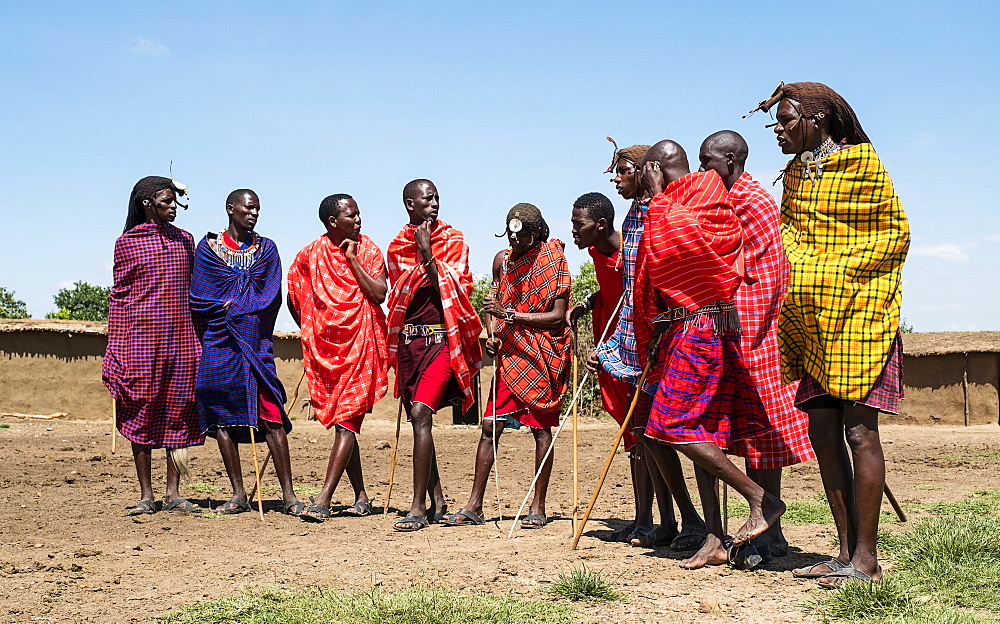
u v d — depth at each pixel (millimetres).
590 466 13391
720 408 5863
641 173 6406
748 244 5922
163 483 10969
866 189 5344
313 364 8727
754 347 5871
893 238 5320
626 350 6672
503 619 4664
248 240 9109
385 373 8867
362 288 8711
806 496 9820
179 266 8898
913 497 9578
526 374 8102
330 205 8742
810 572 5594
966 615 4664
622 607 5023
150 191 8852
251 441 8859
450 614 4719
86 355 21438
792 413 5961
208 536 7434
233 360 8789
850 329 5301
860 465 5344
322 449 16266
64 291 56062
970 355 24766
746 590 5395
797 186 5578
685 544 6648
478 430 21016
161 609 5051
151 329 8781
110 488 10430
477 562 6215
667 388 5828
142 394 8742
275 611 4848
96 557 6508
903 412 25531
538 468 8117
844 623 4664
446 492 10602
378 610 4773
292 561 6293
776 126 5656
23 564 6188
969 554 5727
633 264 6688
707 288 5688
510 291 8266
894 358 5355
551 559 6332
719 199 5766
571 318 7812
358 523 8125
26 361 20922
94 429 19734
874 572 5402
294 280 8930
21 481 10859
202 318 8938
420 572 5871
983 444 18031
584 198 7445
